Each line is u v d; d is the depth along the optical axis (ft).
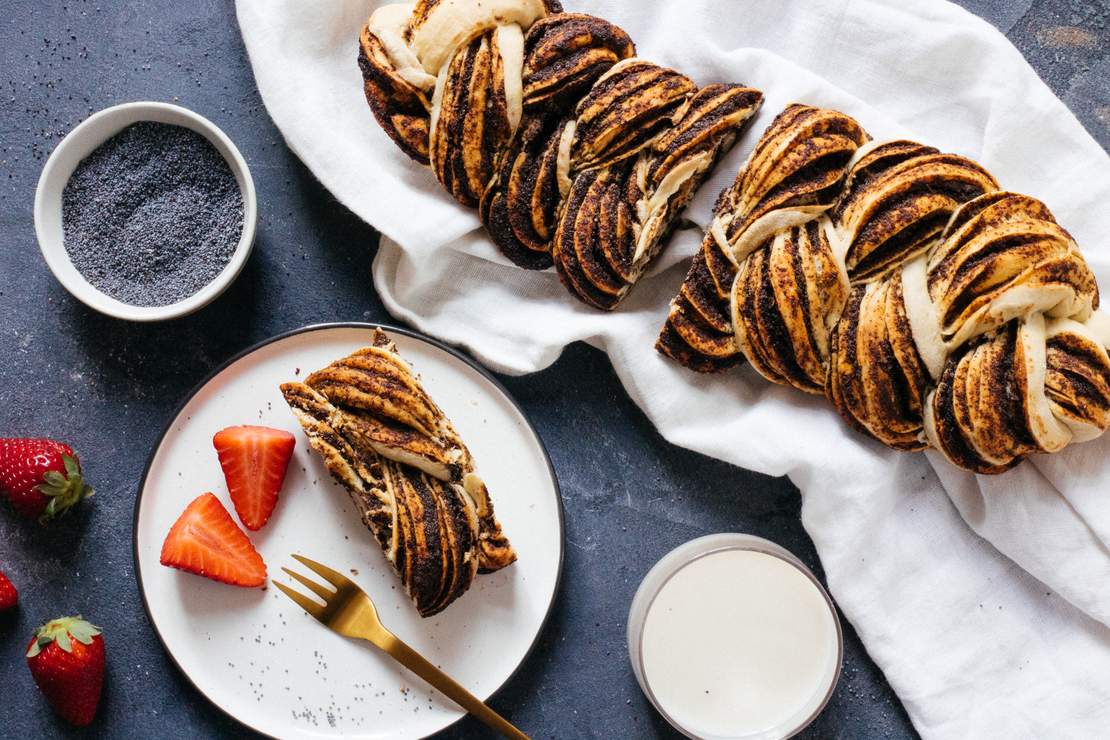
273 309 2.54
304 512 2.46
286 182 2.54
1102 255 2.40
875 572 2.46
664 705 2.40
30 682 2.51
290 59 2.45
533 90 2.28
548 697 2.52
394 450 2.32
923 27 2.42
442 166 2.35
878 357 2.24
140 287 2.44
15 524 2.51
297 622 2.46
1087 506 2.36
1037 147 2.42
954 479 2.43
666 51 2.43
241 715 2.44
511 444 2.45
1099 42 2.50
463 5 2.29
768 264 2.26
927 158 2.25
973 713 2.45
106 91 2.54
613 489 2.54
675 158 2.29
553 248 2.38
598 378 2.54
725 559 2.40
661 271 2.47
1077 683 2.43
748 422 2.45
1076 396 2.21
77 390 2.52
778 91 2.40
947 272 2.22
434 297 2.52
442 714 2.45
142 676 2.50
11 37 2.54
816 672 2.41
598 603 2.52
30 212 2.54
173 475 2.45
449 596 2.38
